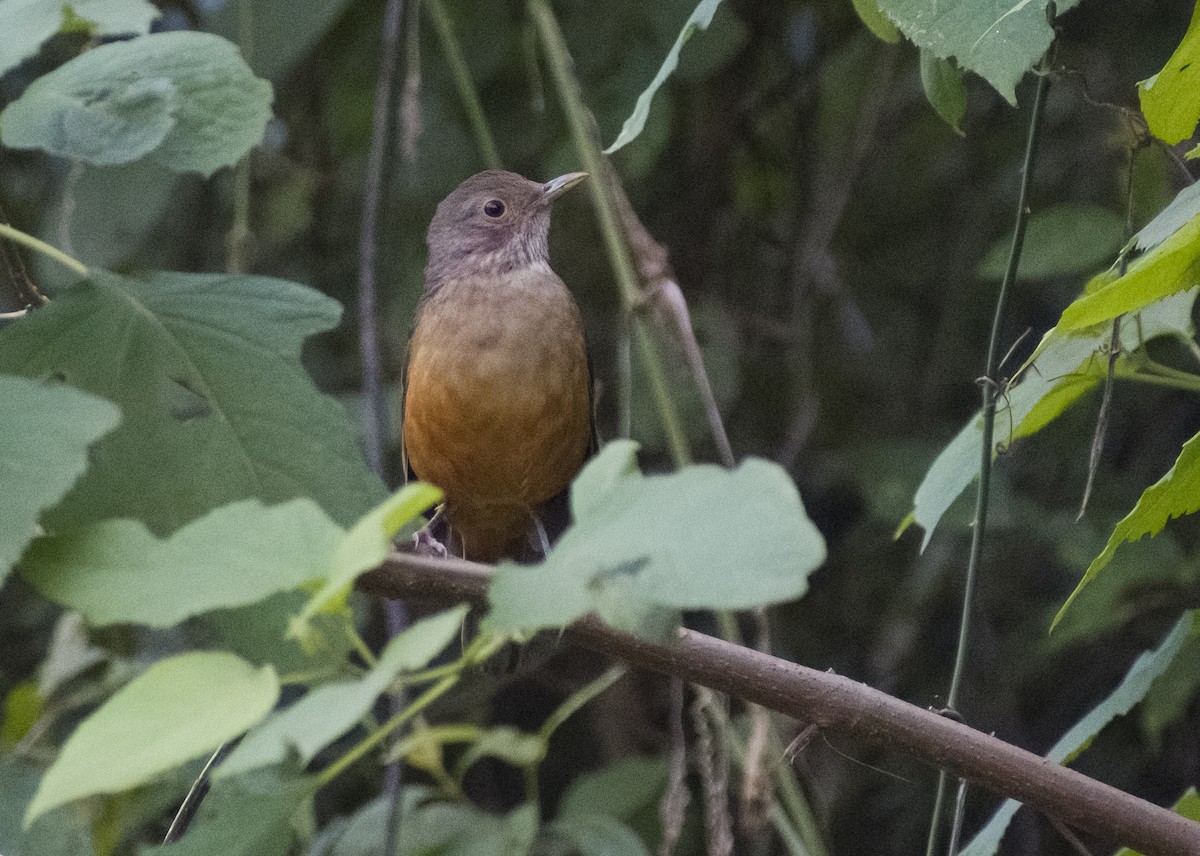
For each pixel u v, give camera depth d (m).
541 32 9.95
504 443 9.18
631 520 3.00
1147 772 11.55
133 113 4.81
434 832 7.99
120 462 4.80
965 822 11.95
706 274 12.45
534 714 12.78
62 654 7.68
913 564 12.27
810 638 12.61
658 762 9.98
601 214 9.62
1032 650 11.83
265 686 3.01
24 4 4.95
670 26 10.69
